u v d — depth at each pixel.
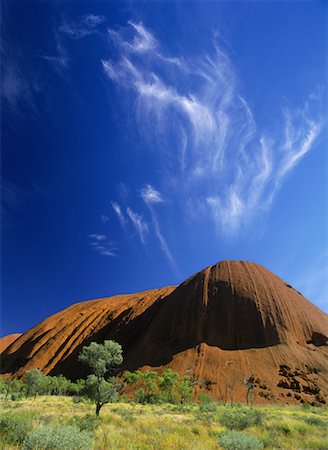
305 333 74.50
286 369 61.22
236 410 34.34
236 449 10.40
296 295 89.25
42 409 27.28
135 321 99.94
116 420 17.31
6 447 8.55
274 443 12.08
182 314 82.19
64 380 66.88
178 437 11.80
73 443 8.45
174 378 53.75
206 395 51.84
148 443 10.88
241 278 87.69
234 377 59.81
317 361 64.38
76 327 111.75
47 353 102.25
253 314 76.56
